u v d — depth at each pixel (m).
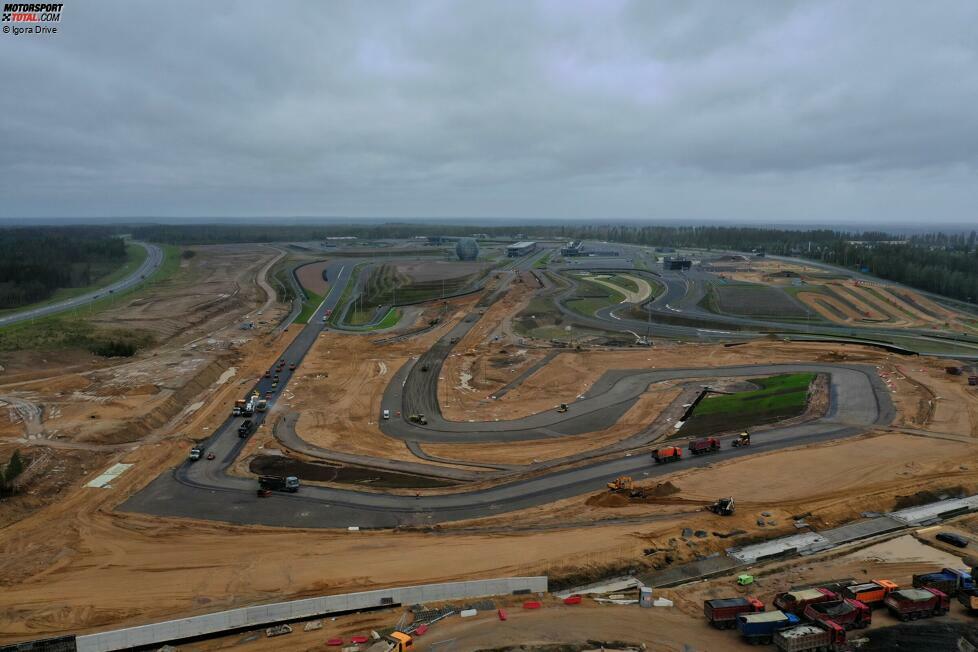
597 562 46.84
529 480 62.25
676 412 82.94
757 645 37.19
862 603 39.06
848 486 59.00
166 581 44.56
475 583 42.88
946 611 40.09
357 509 56.22
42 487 59.38
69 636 35.94
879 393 86.25
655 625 39.19
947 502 56.69
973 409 78.94
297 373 105.62
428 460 68.62
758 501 56.53
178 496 58.84
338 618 40.12
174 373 98.81
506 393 93.88
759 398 86.25
